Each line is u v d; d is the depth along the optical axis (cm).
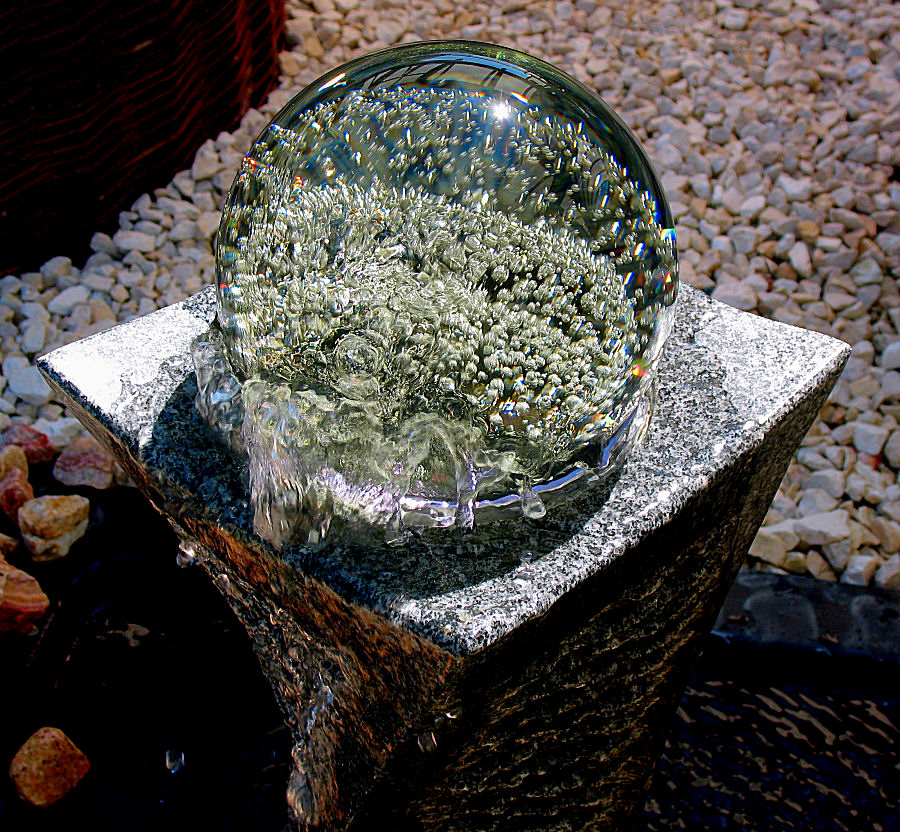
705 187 100
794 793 58
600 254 36
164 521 69
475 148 36
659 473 40
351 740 42
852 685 62
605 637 41
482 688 36
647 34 118
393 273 35
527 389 35
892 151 104
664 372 46
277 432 36
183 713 61
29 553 68
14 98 77
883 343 88
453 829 45
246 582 43
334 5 119
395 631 34
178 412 44
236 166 97
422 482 36
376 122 37
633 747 49
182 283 89
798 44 118
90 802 57
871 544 73
